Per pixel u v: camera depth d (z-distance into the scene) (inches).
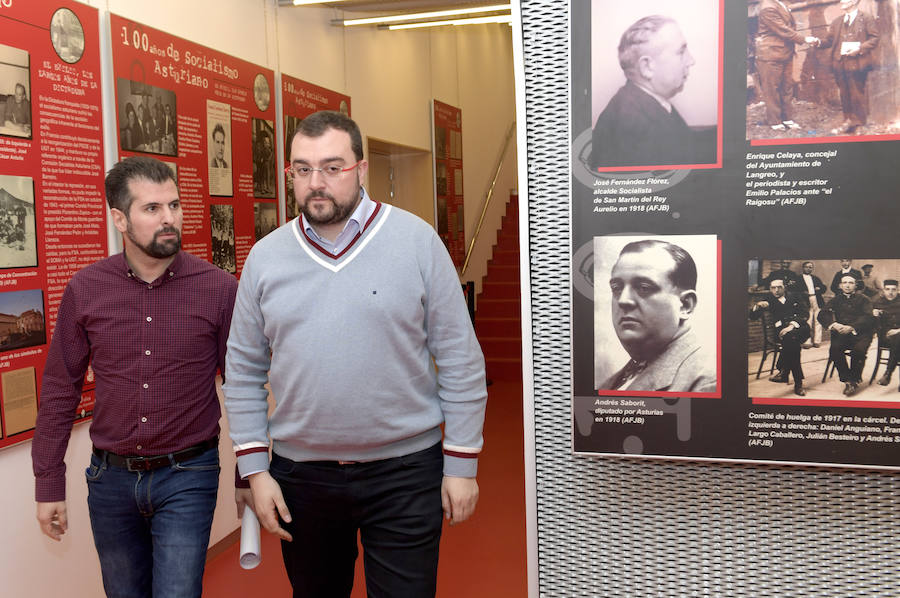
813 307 42.2
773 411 43.1
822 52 40.9
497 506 180.7
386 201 332.5
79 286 84.4
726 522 46.2
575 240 44.8
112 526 85.0
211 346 86.0
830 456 42.7
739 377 43.4
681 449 44.6
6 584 109.0
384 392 68.5
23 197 109.8
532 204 46.3
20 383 109.7
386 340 68.0
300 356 68.2
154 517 84.1
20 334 109.7
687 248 43.4
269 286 69.9
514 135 466.9
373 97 273.6
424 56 328.2
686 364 44.0
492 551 153.8
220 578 144.2
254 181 181.2
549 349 47.1
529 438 47.7
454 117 358.3
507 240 430.0
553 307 46.7
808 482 44.9
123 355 82.7
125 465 83.4
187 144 152.5
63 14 117.6
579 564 48.5
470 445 71.1
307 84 213.3
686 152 43.0
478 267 398.0
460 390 71.1
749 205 42.5
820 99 41.1
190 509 83.2
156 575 81.7
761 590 46.2
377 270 68.2
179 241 82.9
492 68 426.6
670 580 47.3
